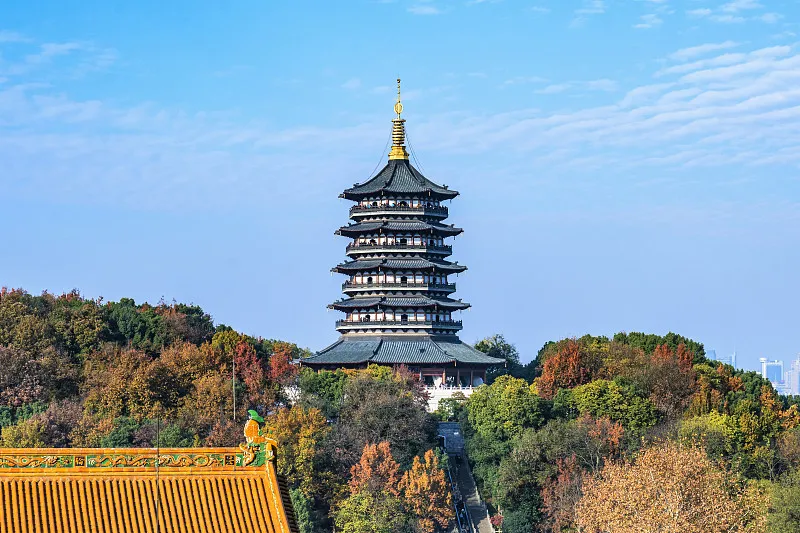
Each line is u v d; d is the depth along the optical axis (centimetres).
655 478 16125
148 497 9612
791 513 17800
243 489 9850
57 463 9550
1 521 9169
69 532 9250
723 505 16200
